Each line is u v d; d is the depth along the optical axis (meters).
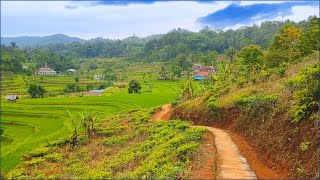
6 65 160.25
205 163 17.83
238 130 26.59
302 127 16.28
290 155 15.91
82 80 158.12
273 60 49.69
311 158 14.21
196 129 27.20
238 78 44.84
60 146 36.75
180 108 43.34
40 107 69.88
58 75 177.12
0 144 49.06
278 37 51.56
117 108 64.62
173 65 156.38
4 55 168.75
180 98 55.00
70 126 47.31
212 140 23.91
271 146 18.28
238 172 15.88
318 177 13.02
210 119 34.28
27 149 37.62
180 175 16.22
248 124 24.83
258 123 22.78
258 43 176.88
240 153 19.80
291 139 16.59
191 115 39.03
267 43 133.75
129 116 49.38
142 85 120.50
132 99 74.50
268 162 17.53
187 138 24.16
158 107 54.81
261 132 21.17
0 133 53.62
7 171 30.70
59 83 143.38
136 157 24.05
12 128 56.56
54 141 37.69
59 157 31.58
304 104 16.84
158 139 28.09
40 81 143.50
